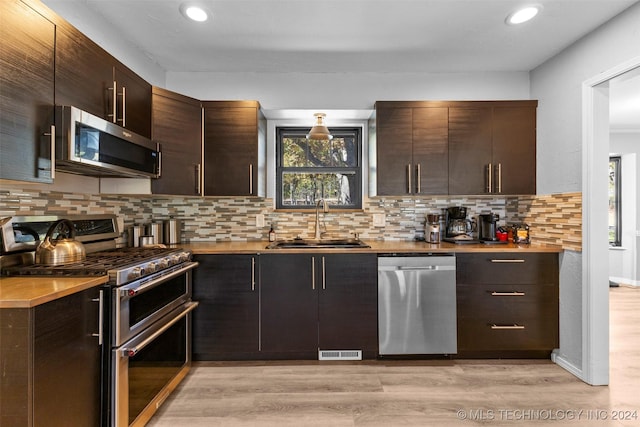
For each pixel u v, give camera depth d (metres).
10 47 1.24
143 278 1.68
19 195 1.67
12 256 1.57
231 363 2.47
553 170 2.56
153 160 2.25
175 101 2.46
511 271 2.49
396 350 2.46
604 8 1.96
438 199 3.14
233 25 2.16
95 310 1.43
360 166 3.23
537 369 2.39
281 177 3.24
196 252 2.44
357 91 2.93
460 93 2.94
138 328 1.64
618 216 5.18
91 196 2.21
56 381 1.21
